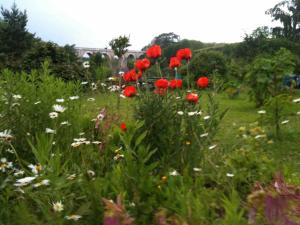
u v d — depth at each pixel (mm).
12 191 2143
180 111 3277
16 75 4164
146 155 2525
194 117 3293
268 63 10562
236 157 2902
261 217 1292
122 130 3074
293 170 3430
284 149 4680
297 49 42344
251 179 2656
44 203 1976
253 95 11469
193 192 2330
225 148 3482
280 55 10641
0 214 1949
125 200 2119
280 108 5828
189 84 3861
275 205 1201
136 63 3525
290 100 5887
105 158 3008
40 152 2170
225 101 15023
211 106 3541
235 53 46312
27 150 3205
